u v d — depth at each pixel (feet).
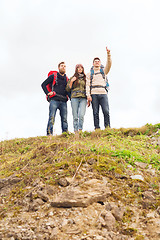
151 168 14.78
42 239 8.90
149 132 22.09
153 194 11.91
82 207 10.62
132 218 10.39
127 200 11.41
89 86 22.59
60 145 16.43
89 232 9.29
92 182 11.95
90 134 22.35
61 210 10.58
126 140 20.17
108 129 22.44
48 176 12.92
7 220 10.12
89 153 15.05
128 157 15.40
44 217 10.23
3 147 24.20
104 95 23.24
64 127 23.62
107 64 23.79
